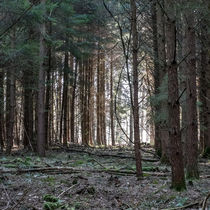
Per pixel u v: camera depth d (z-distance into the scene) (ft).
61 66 89.61
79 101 129.59
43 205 21.94
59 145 88.63
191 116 34.06
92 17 80.69
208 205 21.67
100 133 125.49
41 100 63.52
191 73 34.14
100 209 21.80
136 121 32.55
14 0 44.96
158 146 58.75
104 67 125.70
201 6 30.60
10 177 32.48
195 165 33.94
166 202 23.41
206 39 41.34
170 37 27.22
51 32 72.38
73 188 27.37
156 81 57.00
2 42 48.62
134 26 32.40
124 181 31.55
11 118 63.87
